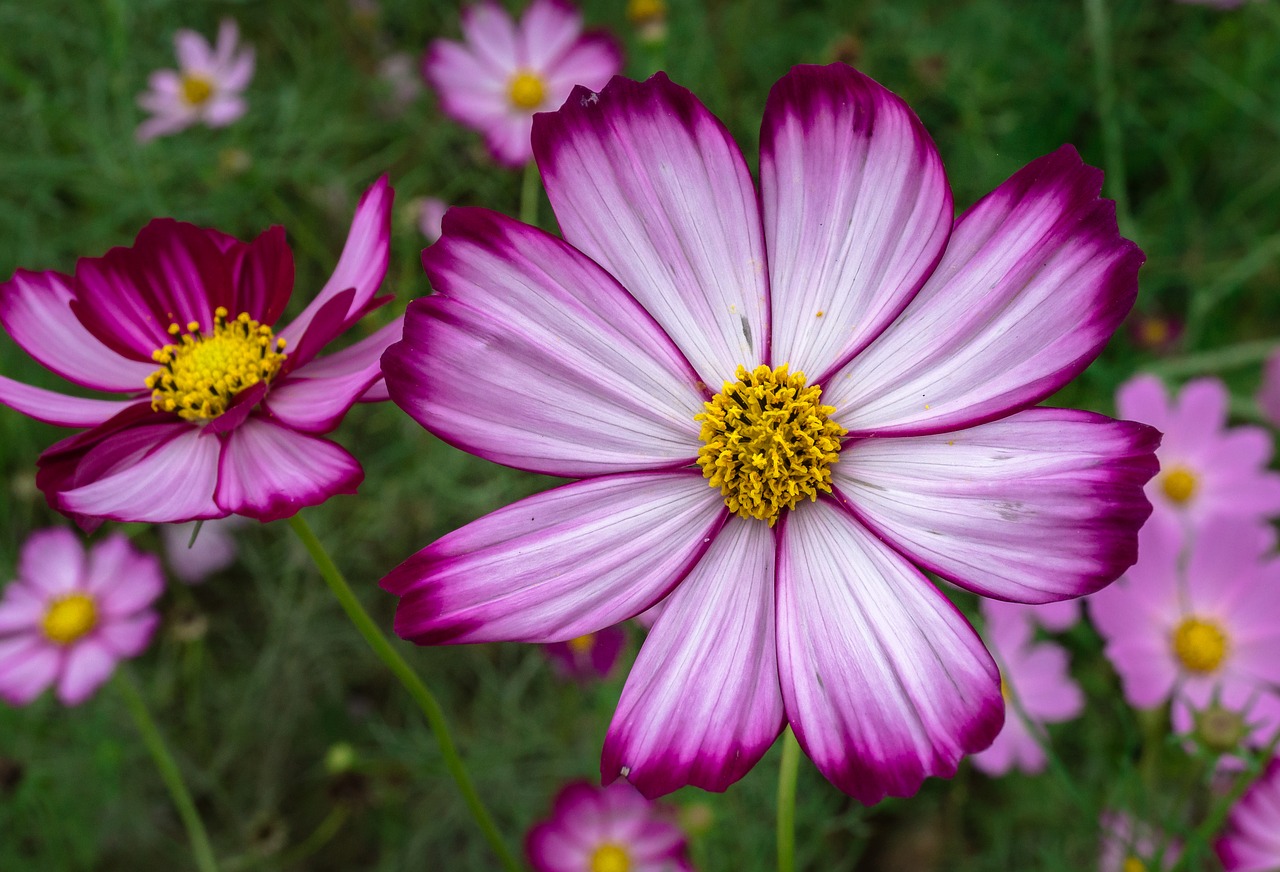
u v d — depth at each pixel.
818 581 0.21
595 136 0.21
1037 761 0.32
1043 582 0.20
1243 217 0.47
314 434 0.22
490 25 0.41
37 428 0.40
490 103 0.41
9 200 0.45
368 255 0.23
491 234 0.21
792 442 0.21
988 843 0.36
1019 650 0.32
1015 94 0.45
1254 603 0.30
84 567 0.35
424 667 0.39
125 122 0.42
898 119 0.21
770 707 0.21
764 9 0.47
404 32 0.49
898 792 0.20
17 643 0.34
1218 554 0.30
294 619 0.39
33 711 0.37
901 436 0.21
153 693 0.38
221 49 0.44
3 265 0.43
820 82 0.21
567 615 0.20
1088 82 0.46
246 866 0.36
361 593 0.40
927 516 0.21
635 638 0.33
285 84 0.46
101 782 0.36
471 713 0.40
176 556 0.39
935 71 0.42
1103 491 0.20
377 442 0.41
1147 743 0.30
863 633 0.20
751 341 0.22
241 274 0.24
